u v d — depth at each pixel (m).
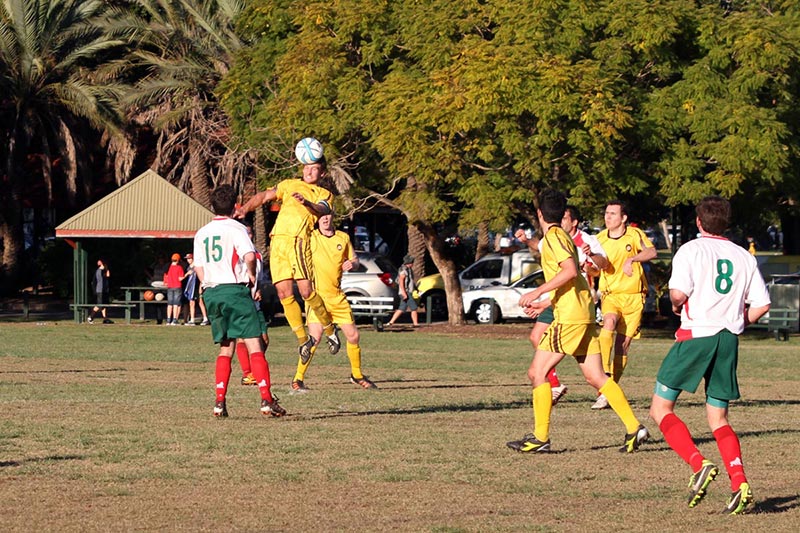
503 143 91.06
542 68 88.81
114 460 30.05
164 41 148.88
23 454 30.84
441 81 91.00
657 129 93.75
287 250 43.50
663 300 123.88
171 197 115.38
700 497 24.08
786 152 93.44
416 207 100.19
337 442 33.44
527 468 29.56
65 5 145.88
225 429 35.94
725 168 93.38
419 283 129.38
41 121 149.25
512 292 116.31
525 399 46.44
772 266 124.12
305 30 101.81
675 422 24.92
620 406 31.86
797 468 30.06
